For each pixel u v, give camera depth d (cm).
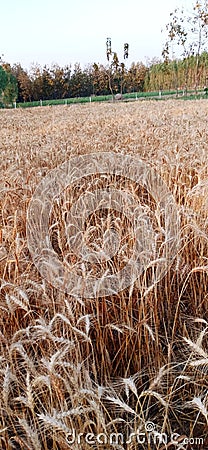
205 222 311
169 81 4259
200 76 3647
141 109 1711
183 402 214
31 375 212
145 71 4941
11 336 239
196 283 303
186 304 299
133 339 246
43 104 4188
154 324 251
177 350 255
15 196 401
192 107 1592
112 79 4534
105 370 224
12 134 1116
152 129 837
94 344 254
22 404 196
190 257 321
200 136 700
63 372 207
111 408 213
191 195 369
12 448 190
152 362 236
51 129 1148
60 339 181
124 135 784
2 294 276
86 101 4019
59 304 247
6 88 4222
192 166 498
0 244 285
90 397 193
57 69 4988
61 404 176
